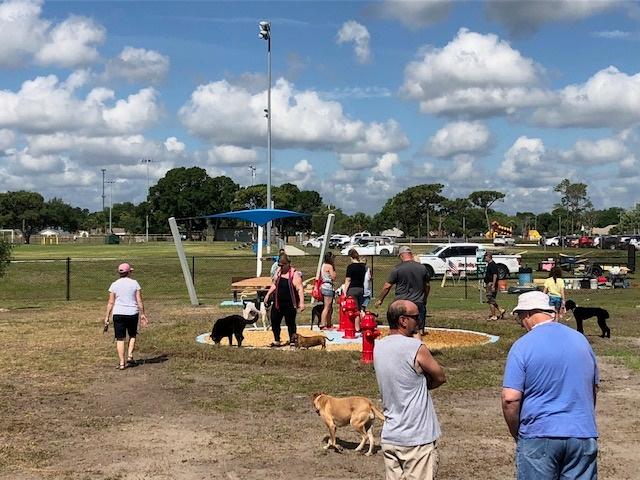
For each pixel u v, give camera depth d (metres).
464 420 8.88
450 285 35.88
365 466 7.05
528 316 4.73
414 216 132.00
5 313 21.86
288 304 13.98
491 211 155.62
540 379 4.35
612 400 10.11
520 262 45.47
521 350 4.43
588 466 4.34
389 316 5.12
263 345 14.68
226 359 12.91
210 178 140.50
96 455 7.43
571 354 4.36
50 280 35.38
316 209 137.38
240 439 8.02
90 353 13.95
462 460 7.23
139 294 12.60
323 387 10.70
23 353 13.97
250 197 113.50
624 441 7.99
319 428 8.48
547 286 16.28
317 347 13.89
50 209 146.62
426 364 4.90
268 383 11.04
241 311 22.16
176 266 41.22
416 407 4.91
